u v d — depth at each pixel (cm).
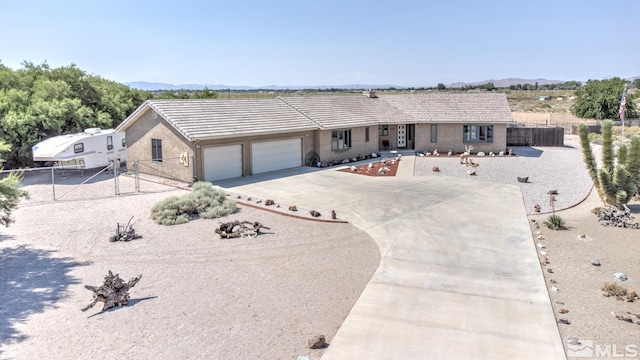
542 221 1797
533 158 3588
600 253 1416
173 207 1822
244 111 2941
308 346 859
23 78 3738
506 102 3988
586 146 2066
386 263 1316
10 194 1398
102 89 4431
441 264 1310
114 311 1008
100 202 2058
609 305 1046
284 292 1112
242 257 1363
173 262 1321
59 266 1291
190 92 7638
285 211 1894
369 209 1939
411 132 4050
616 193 1919
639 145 1883
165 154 2617
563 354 838
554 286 1157
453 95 4116
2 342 872
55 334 905
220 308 1023
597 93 6025
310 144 3212
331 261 1331
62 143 2572
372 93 4131
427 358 822
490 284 1168
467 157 3284
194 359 816
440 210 1927
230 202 1931
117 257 1364
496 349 853
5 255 1378
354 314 992
